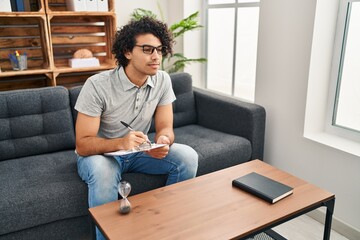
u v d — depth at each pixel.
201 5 3.20
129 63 1.68
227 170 1.62
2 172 1.80
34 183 1.67
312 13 1.96
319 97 2.13
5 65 2.73
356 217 1.90
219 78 3.22
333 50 2.08
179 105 2.58
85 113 1.66
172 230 1.16
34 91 2.06
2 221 1.48
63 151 2.15
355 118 2.05
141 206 1.31
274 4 2.21
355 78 2.01
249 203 1.32
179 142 2.22
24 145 2.02
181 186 1.47
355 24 1.96
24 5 2.53
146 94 1.79
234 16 2.88
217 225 1.18
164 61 3.36
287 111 2.24
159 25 1.67
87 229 1.74
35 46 2.82
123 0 3.13
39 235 1.62
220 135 2.35
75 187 1.64
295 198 1.36
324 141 2.05
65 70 2.69
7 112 1.98
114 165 1.66
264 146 2.49
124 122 1.77
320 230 1.97
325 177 2.04
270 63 2.31
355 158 1.85
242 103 2.33
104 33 3.05
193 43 3.26
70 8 2.72
